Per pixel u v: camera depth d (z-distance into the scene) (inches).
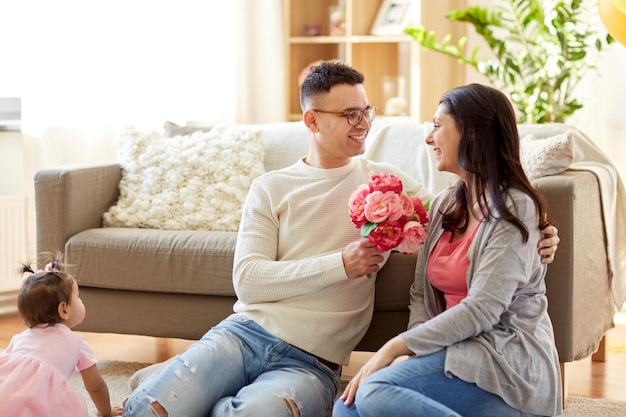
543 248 93.7
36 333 105.3
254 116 216.1
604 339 143.1
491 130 91.9
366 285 107.7
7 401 96.7
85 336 159.2
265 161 153.9
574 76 191.9
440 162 96.0
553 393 90.5
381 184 94.7
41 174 136.5
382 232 93.7
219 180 146.8
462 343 89.5
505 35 206.7
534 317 92.9
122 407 114.5
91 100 183.2
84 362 109.2
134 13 189.9
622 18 139.5
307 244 106.8
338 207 107.3
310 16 215.0
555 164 119.1
